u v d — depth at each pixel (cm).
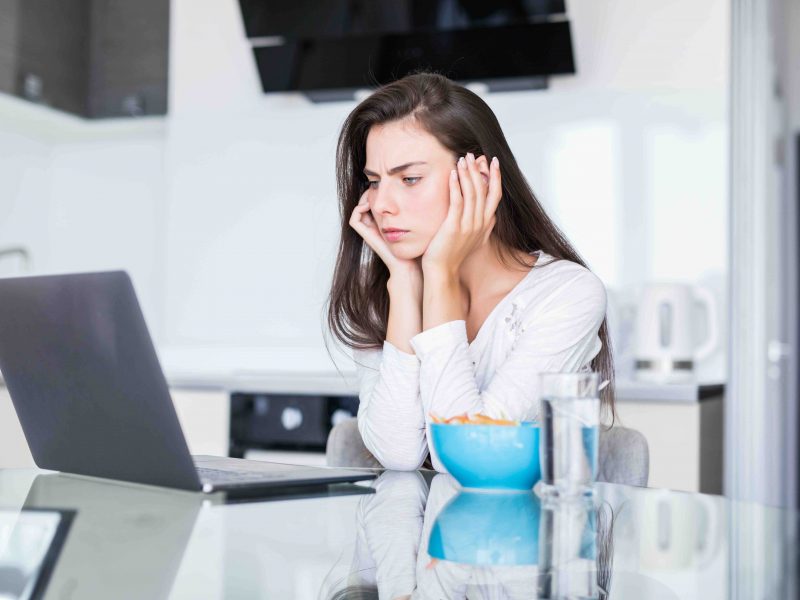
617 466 138
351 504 93
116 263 386
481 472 102
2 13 327
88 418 103
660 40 287
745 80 251
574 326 141
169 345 338
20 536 76
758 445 242
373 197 149
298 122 326
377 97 145
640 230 289
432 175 142
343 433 158
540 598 57
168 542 74
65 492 98
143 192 383
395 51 297
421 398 135
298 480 101
